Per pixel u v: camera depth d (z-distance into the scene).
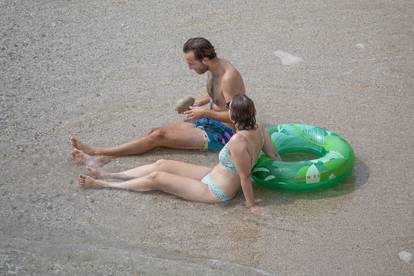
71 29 24.28
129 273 13.97
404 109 19.89
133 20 24.83
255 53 22.77
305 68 22.00
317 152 17.66
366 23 24.69
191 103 17.56
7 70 21.75
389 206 15.95
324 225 15.34
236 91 16.45
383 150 18.06
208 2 26.20
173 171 16.48
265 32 24.03
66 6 25.91
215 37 23.66
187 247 14.72
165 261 14.26
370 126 19.12
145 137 17.88
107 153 17.84
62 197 16.41
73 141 17.48
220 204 16.11
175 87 21.03
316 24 24.56
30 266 14.14
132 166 17.58
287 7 25.78
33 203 16.17
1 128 18.95
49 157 17.92
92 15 25.20
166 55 22.75
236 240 14.91
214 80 16.84
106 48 23.09
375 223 15.38
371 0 26.36
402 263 14.17
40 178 17.11
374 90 20.86
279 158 16.81
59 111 19.88
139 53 22.86
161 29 24.22
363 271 13.95
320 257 14.36
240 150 14.95
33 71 21.80
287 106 20.09
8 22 24.61
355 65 22.17
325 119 19.47
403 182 16.81
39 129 19.05
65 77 21.53
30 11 25.47
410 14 25.34
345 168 16.38
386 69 21.97
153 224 15.45
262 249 14.62
